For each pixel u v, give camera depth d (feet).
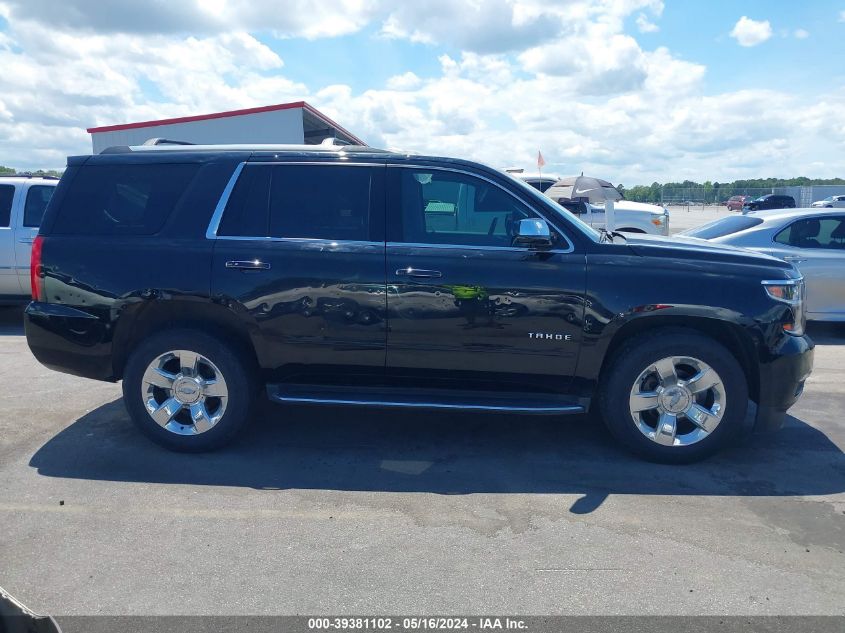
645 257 14.55
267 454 15.51
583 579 10.55
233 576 10.55
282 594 10.09
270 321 14.84
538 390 15.08
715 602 9.98
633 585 10.39
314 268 14.67
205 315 15.55
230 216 15.15
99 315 15.05
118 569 10.71
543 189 53.83
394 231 14.89
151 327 15.87
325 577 10.53
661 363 14.57
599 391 15.21
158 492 13.50
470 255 14.57
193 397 15.21
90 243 15.19
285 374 15.30
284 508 12.87
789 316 14.55
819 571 10.84
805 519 12.59
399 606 9.82
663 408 14.79
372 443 16.25
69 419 17.65
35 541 11.53
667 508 12.97
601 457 15.47
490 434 16.92
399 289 14.56
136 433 16.66
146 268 14.92
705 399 14.89
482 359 14.76
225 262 14.78
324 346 14.90
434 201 14.99
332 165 15.21
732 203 174.91
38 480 13.98
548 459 15.35
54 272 15.23
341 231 14.98
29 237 28.35
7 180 28.96
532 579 10.53
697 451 14.79
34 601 9.85
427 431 17.07
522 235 13.79
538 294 14.39
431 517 12.55
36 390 20.17
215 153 15.58
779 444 16.34
